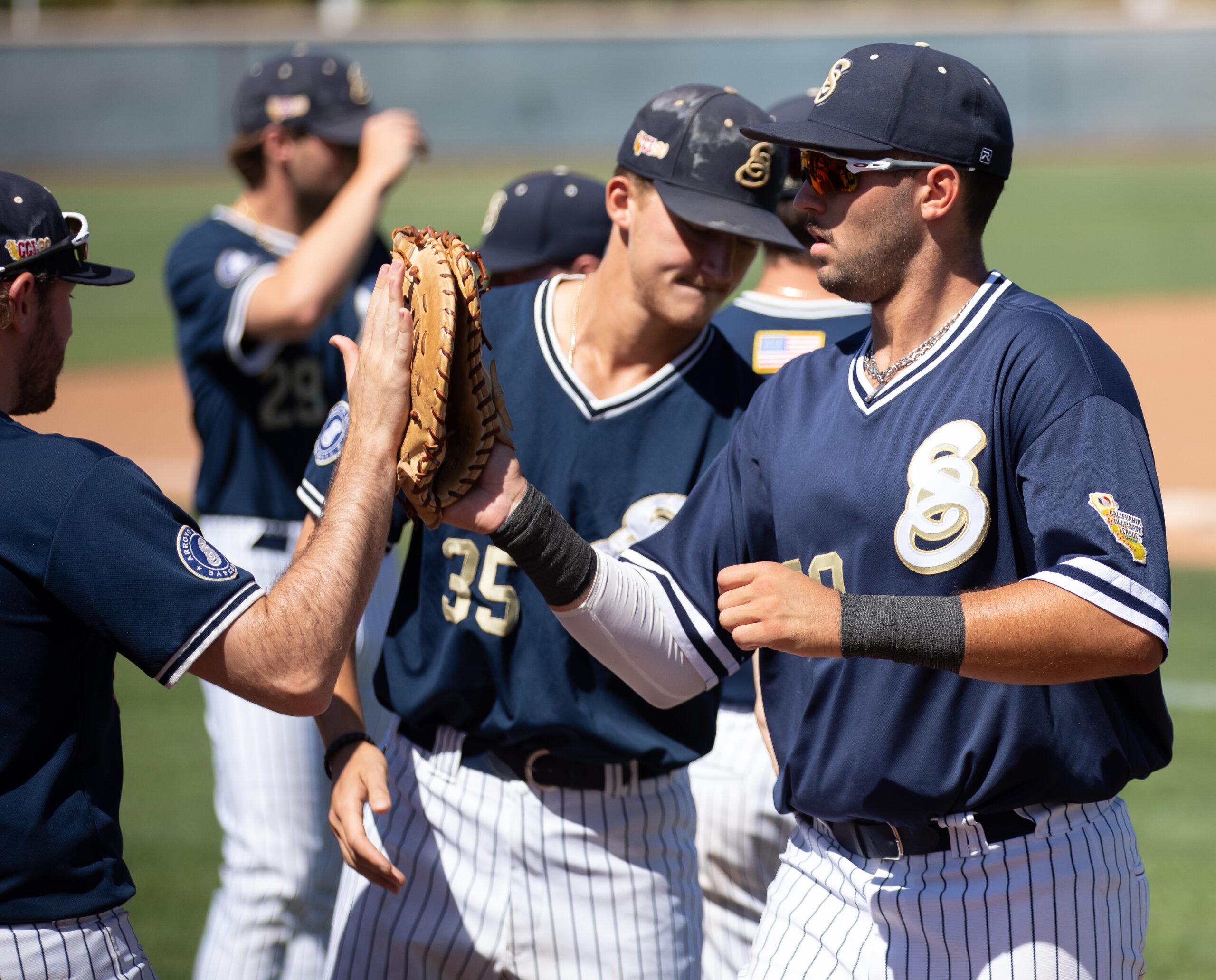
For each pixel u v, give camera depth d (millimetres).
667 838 11086
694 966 11250
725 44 137250
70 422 48656
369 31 137000
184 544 8289
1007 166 9141
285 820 14430
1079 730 8836
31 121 125812
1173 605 29547
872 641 8148
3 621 8016
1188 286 71562
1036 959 8867
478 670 10719
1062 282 72938
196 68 127750
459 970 10859
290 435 15789
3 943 8086
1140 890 9320
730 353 11461
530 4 168375
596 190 15852
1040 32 137250
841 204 9188
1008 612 8102
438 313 8602
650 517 10969
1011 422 8758
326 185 17000
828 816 9586
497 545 9391
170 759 22453
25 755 8156
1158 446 44938
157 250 79562
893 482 9031
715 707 11211
